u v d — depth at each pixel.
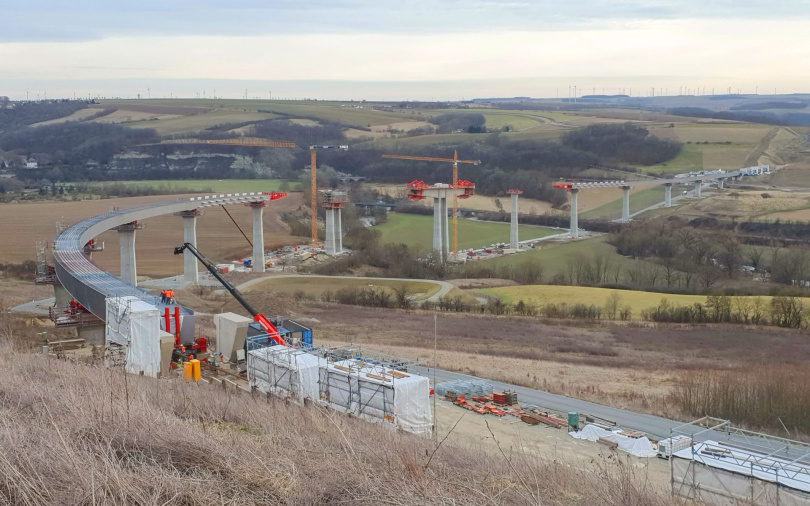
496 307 100.56
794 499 23.05
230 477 11.73
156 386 26.03
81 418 14.05
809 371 58.38
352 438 16.73
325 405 31.00
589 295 112.56
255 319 43.34
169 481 10.88
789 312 88.81
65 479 10.81
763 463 25.44
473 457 17.44
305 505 10.89
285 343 39.84
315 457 13.64
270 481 11.72
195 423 17.77
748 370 59.53
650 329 85.06
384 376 30.84
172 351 42.12
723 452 26.78
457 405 47.38
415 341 72.94
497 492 12.72
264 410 21.55
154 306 42.28
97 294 50.41
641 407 48.34
